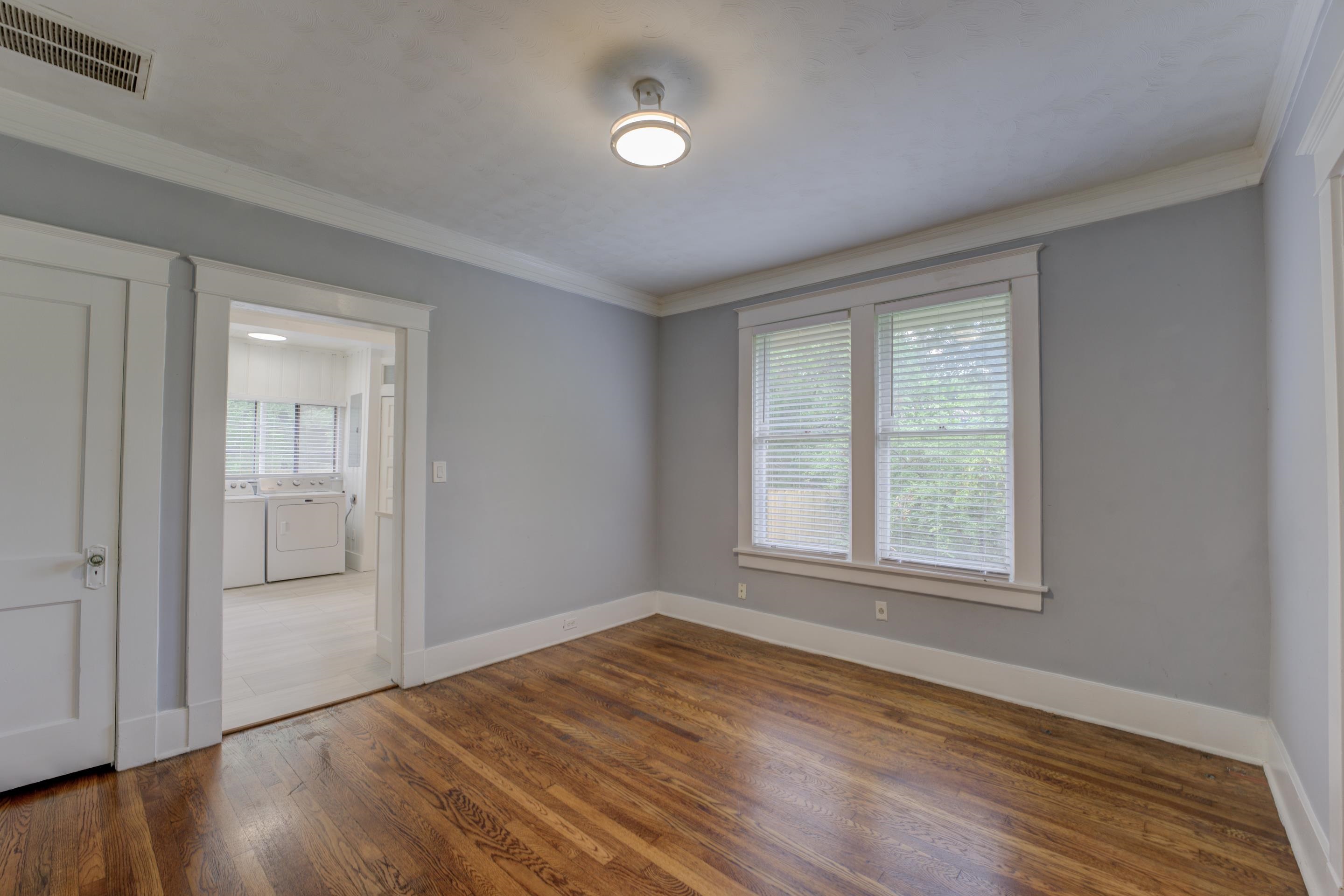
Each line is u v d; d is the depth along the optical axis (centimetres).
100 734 223
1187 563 252
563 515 393
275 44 178
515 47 179
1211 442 247
